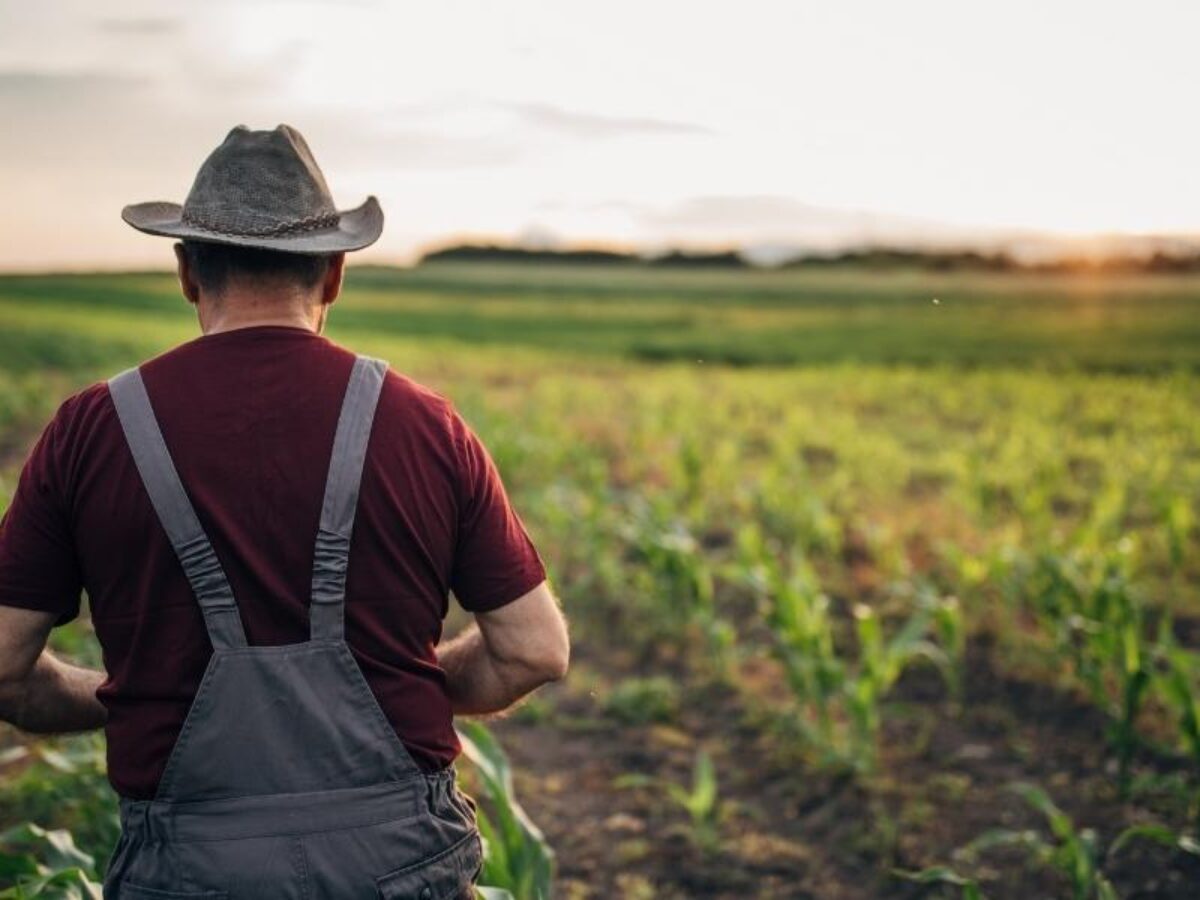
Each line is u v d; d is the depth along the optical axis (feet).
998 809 15.39
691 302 266.16
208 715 5.55
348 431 5.74
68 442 5.71
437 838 5.90
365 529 5.70
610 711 19.19
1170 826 14.67
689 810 15.71
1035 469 37.70
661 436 51.31
